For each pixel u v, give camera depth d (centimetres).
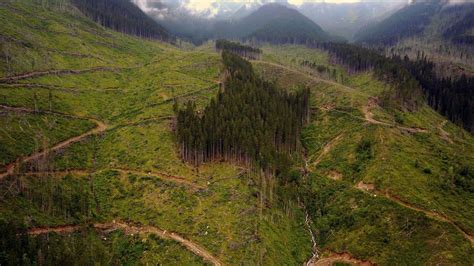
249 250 12000
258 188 14925
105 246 12231
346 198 15188
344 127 19750
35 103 18138
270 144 16762
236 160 16525
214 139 16488
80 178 15138
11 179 12812
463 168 14925
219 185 14825
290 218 14712
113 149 17438
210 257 11775
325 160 18088
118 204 14100
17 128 15988
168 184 14862
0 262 9175
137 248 12256
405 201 13638
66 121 18488
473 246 11625
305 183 17000
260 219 13362
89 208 13500
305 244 13838
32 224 11369
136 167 16088
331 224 14525
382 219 13388
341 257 13025
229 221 13088
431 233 12250
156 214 13550
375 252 12488
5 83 18950
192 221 13138
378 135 17688
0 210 11138
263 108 19100
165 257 11856
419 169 15275
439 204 13400
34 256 9694
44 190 12825
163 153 16725
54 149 16075
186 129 16362
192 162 16188
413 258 11831
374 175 15238
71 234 11900
